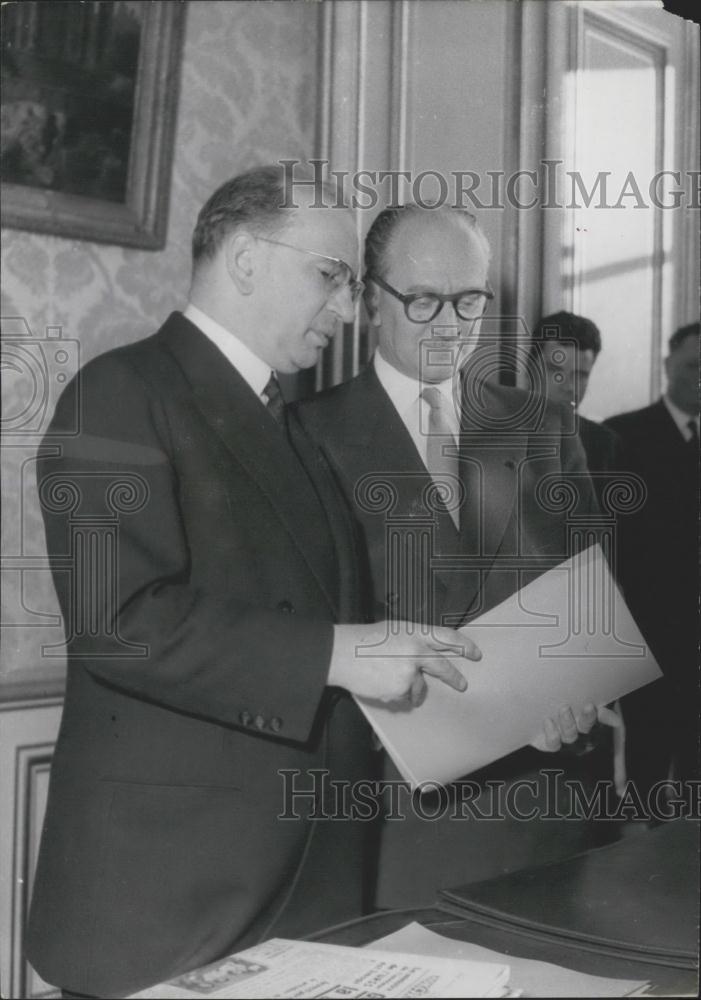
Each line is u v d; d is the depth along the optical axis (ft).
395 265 3.77
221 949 3.30
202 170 3.77
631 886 3.18
